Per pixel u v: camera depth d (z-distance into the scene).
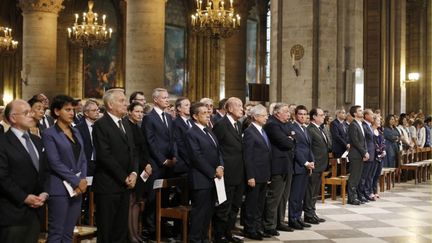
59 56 32.94
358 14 17.86
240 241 8.53
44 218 7.29
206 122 8.00
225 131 8.36
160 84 18.80
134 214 7.94
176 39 34.81
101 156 6.87
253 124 8.80
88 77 33.94
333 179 12.45
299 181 9.67
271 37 17.39
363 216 10.95
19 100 5.88
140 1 18.47
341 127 13.14
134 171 7.21
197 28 20.64
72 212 6.53
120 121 7.17
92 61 33.97
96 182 6.94
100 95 33.94
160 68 18.80
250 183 8.48
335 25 16.75
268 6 38.22
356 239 8.98
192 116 8.02
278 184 9.09
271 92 17.36
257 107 8.80
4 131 6.27
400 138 16.44
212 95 35.81
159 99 8.82
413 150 17.53
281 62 16.97
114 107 7.07
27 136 5.92
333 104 16.69
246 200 8.85
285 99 16.86
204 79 35.72
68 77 33.44
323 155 10.45
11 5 34.88
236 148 8.36
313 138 10.44
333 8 16.72
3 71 35.22
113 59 33.66
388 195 13.87
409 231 9.62
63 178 6.38
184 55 35.22
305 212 10.26
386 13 24.41
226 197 8.14
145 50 18.50
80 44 25.92
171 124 8.96
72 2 33.12
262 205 8.95
